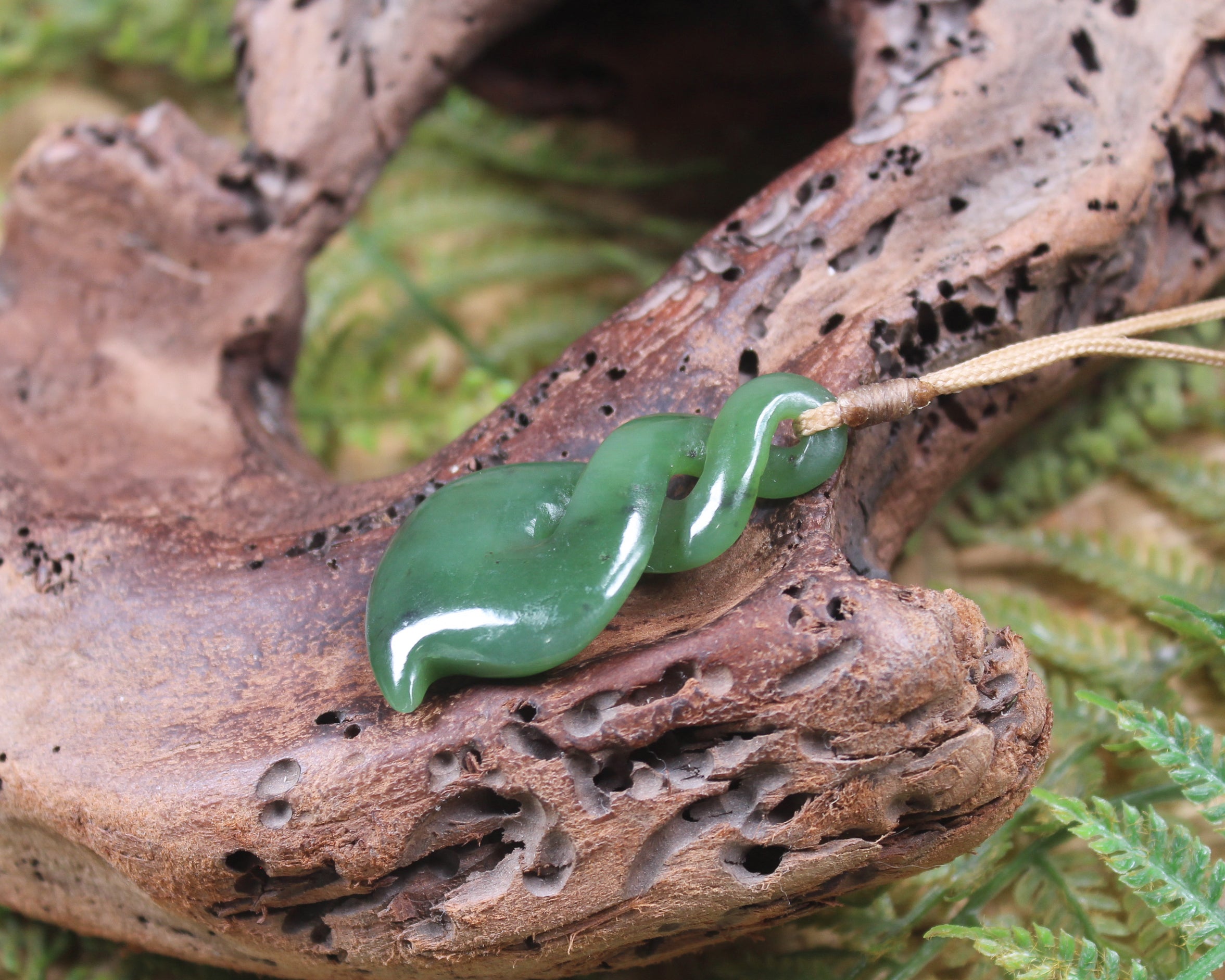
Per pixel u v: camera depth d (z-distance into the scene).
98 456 0.36
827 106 0.46
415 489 0.34
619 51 0.46
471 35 0.38
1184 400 0.39
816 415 0.32
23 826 0.33
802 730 0.31
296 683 0.32
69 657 0.33
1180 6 0.35
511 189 0.52
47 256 0.37
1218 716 0.36
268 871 0.32
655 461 0.32
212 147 0.38
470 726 0.31
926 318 0.34
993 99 0.35
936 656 0.31
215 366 0.37
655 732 0.31
